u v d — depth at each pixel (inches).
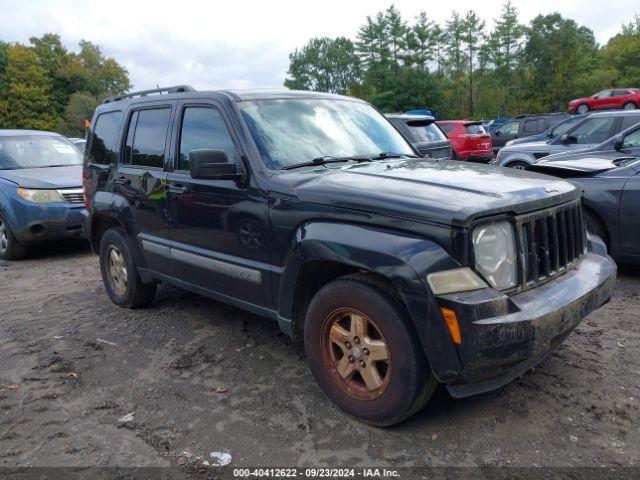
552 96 2358.5
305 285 131.3
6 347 174.2
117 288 209.3
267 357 157.2
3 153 339.9
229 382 142.7
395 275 104.5
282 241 130.6
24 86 2780.5
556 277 120.7
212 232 151.9
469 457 106.4
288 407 128.3
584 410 121.5
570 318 111.2
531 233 112.4
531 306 105.9
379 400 114.1
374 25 2743.6
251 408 128.8
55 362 160.4
